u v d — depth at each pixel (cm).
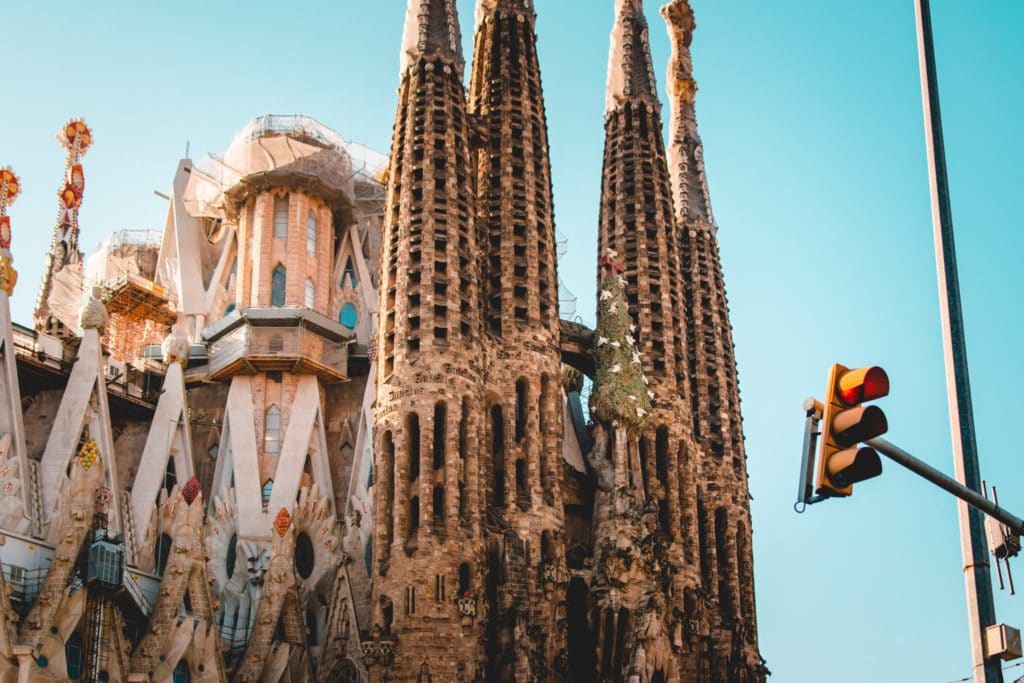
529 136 8862
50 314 10050
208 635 7119
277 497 8388
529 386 8062
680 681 8019
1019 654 2367
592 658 7719
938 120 2767
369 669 6775
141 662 6788
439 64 8388
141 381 8969
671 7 10800
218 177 9675
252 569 8038
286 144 9381
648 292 9188
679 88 10531
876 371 2100
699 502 9000
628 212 9469
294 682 7344
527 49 9262
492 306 8288
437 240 7819
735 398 9525
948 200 2703
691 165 10250
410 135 8112
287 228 9444
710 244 9950
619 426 8325
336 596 7419
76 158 11069
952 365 2592
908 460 2281
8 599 6225
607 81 10050
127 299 9444
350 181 9769
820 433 2145
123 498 7844
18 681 5944
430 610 6844
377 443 7356
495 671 7081
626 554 7812
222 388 9044
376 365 7969
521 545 7488
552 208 8894
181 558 7169
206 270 9844
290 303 9162
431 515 7069
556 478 7950
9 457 7225
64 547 6588
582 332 9131
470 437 7419
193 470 8438
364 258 10019
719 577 8888
